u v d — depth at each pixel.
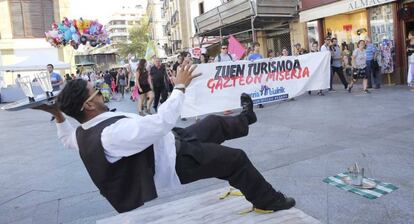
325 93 12.06
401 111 7.93
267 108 10.29
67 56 35.47
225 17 17.83
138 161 2.52
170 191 4.59
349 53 14.64
